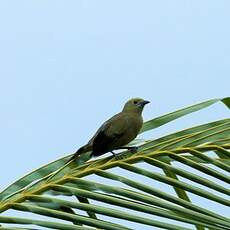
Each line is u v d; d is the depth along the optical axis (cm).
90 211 626
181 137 741
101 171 702
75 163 768
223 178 668
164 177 659
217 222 610
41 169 763
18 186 723
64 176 699
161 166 698
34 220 607
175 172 677
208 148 729
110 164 725
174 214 618
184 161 701
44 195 671
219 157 754
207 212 620
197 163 686
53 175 708
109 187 653
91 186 671
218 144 732
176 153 733
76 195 665
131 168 693
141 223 607
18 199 677
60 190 685
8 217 612
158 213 613
